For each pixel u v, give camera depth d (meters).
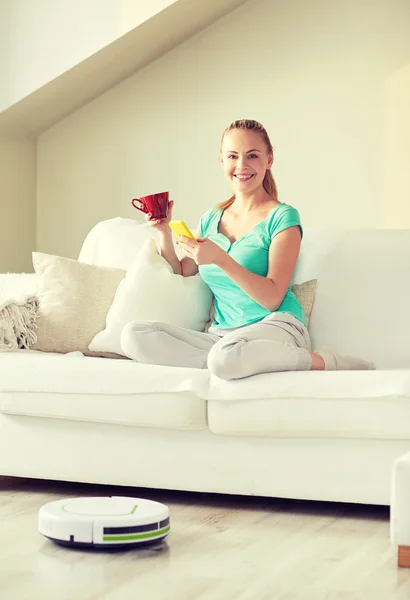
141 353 2.50
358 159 4.80
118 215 5.18
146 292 2.83
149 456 2.35
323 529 2.06
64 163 5.27
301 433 2.18
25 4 4.59
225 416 2.24
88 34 4.47
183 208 5.09
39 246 5.34
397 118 4.72
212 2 4.66
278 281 2.59
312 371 2.21
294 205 4.94
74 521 1.84
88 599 1.54
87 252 3.25
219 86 5.00
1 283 3.14
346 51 4.80
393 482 1.75
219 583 1.63
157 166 5.12
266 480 2.24
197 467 2.31
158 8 4.36
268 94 4.94
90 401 2.37
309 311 2.74
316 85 4.86
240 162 2.75
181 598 1.55
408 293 2.71
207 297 2.87
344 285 2.76
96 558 1.79
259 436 2.25
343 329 2.71
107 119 5.19
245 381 2.23
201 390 2.25
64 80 4.65
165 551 1.86
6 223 5.06
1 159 5.00
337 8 4.81
